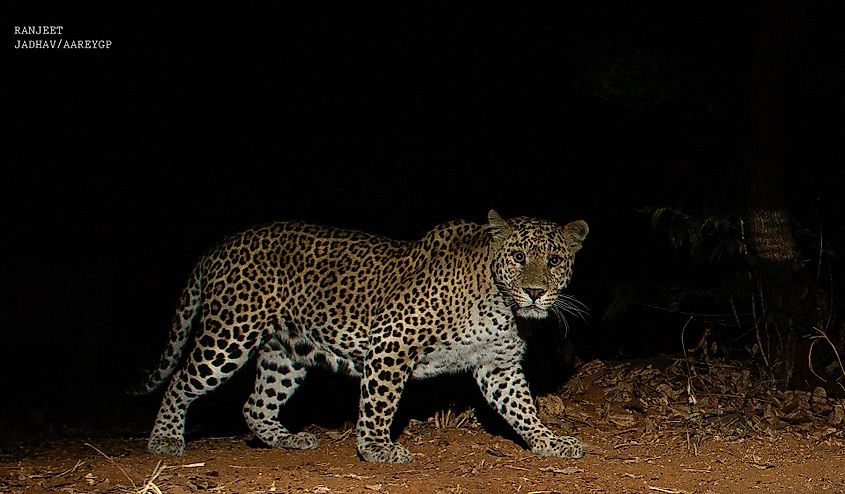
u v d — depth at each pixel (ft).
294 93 42.27
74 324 37.32
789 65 31.42
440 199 41.50
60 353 38.96
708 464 24.62
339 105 41.96
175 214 44.14
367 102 41.63
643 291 38.04
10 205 42.80
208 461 25.55
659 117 37.37
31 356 39.55
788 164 34.76
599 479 23.24
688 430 27.76
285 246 27.58
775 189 31.73
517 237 24.91
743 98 34.30
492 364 26.71
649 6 35.68
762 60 31.32
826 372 31.53
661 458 25.27
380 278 26.63
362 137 41.78
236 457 26.30
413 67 40.68
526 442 26.50
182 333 28.76
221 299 27.20
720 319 36.04
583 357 38.93
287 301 27.43
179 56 42.68
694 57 35.22
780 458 25.11
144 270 44.27
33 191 43.16
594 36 36.14
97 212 43.78
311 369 36.09
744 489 22.40
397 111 41.37
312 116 42.32
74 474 23.72
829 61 34.58
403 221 41.68
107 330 39.73
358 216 42.22
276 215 43.19
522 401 26.53
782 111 31.50
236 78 42.63
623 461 25.00
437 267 25.70
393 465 24.91
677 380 32.27
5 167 42.75
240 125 43.09
